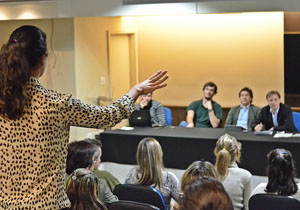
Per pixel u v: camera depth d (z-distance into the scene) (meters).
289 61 7.93
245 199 3.56
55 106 1.25
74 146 3.14
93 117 1.31
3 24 6.66
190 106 6.16
